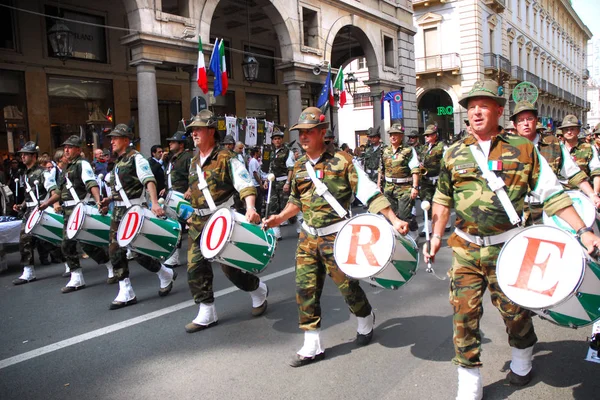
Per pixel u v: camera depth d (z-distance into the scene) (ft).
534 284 8.93
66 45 39.83
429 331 14.93
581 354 12.78
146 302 19.27
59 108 44.86
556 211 9.59
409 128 72.18
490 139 10.21
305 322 13.12
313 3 55.01
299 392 11.51
